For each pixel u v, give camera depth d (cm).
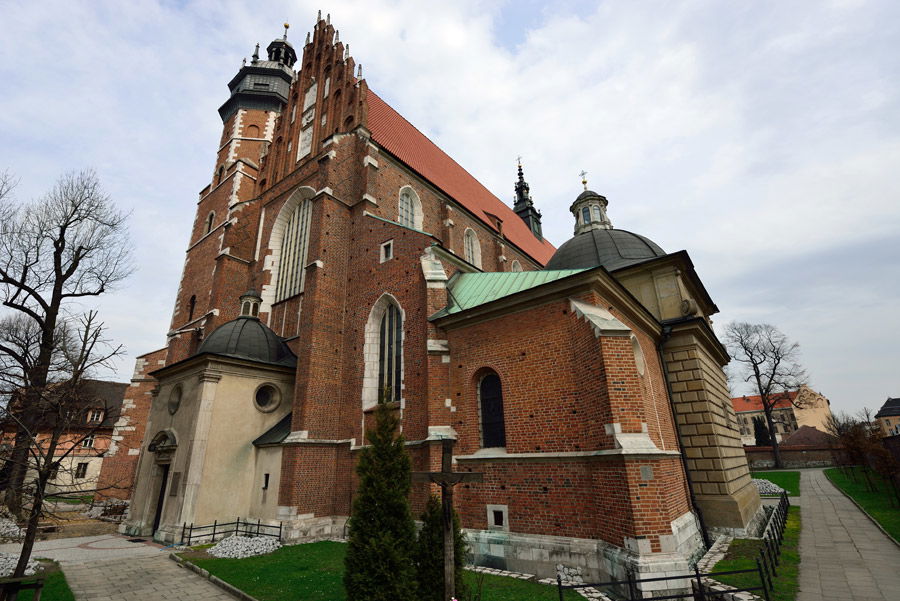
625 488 1145
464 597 909
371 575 873
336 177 2505
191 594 1172
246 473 2006
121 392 4731
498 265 3691
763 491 3111
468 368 1630
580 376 1348
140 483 2173
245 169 3753
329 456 1977
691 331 1794
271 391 2205
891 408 9544
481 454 1492
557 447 1348
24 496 1220
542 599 1049
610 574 1141
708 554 1331
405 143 3288
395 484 954
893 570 1170
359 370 2086
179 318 3622
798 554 1352
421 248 2016
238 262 3012
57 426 1173
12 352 2173
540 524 1321
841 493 2850
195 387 2027
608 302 1478
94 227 2655
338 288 2286
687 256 1922
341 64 3047
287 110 3441
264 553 1567
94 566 1455
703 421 1684
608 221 2948
